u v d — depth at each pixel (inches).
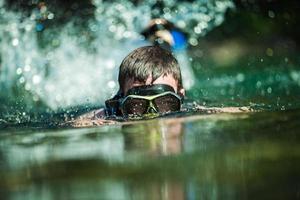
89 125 132.2
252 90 247.4
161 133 104.7
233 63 324.8
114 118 143.9
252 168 69.5
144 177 67.7
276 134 96.0
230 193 58.6
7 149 96.9
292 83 260.7
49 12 334.0
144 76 157.1
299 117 117.3
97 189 62.8
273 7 398.3
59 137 110.3
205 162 74.7
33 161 82.6
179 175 67.9
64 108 209.6
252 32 377.4
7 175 73.2
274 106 159.6
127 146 91.5
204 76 297.9
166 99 149.6
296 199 55.0
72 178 69.2
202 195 58.5
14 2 326.0
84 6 347.3
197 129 107.3
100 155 84.2
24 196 61.4
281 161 72.8
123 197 59.0
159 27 270.4
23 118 173.8
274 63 324.2
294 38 375.6
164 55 163.6
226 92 246.2
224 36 368.8
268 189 59.2
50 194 61.6
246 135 96.4
